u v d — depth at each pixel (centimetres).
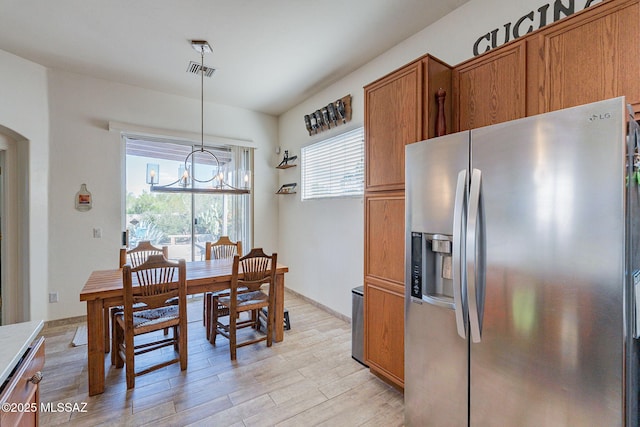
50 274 330
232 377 230
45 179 326
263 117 488
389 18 246
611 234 103
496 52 176
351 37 274
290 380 227
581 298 109
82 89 349
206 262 333
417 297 170
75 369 240
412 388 173
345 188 357
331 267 378
